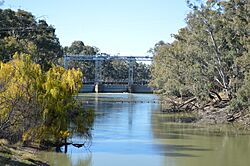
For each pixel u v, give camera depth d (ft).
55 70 111.86
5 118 90.94
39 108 99.09
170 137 140.36
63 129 105.50
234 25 188.75
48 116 103.65
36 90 100.89
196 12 212.02
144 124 176.35
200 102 239.71
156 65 341.41
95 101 322.96
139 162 100.01
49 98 103.76
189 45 225.56
